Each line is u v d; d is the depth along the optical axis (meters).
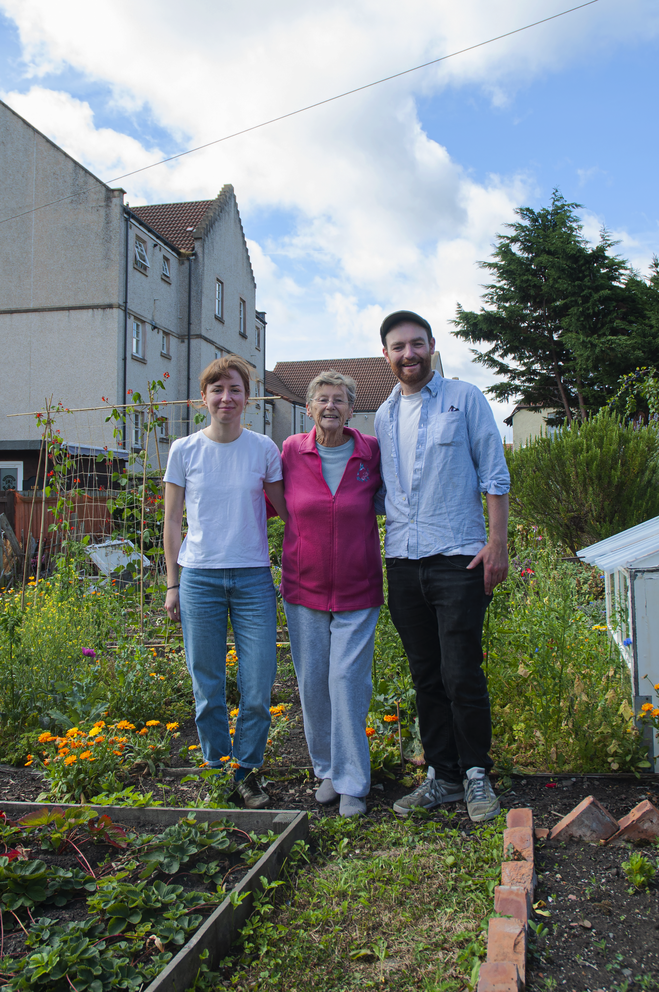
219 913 2.01
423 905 2.16
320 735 3.13
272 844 2.40
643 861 2.19
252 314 29.00
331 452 3.10
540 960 1.83
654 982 1.72
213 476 3.09
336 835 2.66
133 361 20.20
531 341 27.39
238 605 3.09
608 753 3.18
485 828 2.61
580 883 2.20
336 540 3.01
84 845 2.48
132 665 4.35
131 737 3.54
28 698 4.07
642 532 4.03
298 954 1.95
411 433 3.00
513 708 3.66
